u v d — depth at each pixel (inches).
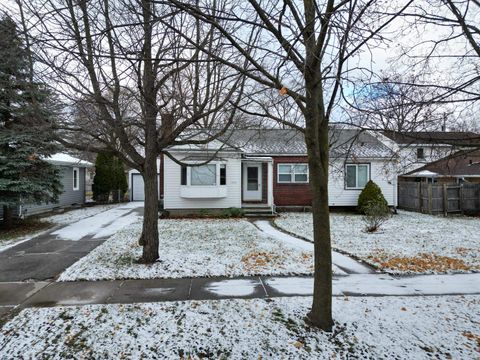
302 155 685.9
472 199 642.2
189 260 274.4
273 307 177.3
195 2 174.2
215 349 135.9
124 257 283.3
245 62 186.1
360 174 685.3
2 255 305.4
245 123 245.8
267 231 440.8
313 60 135.1
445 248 329.4
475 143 160.9
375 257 290.7
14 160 446.6
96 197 909.2
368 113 158.9
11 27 135.2
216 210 620.7
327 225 152.5
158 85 231.9
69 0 152.5
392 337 144.3
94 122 219.9
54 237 395.5
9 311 175.8
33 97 195.2
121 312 171.3
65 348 136.3
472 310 174.7
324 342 140.5
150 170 264.4
